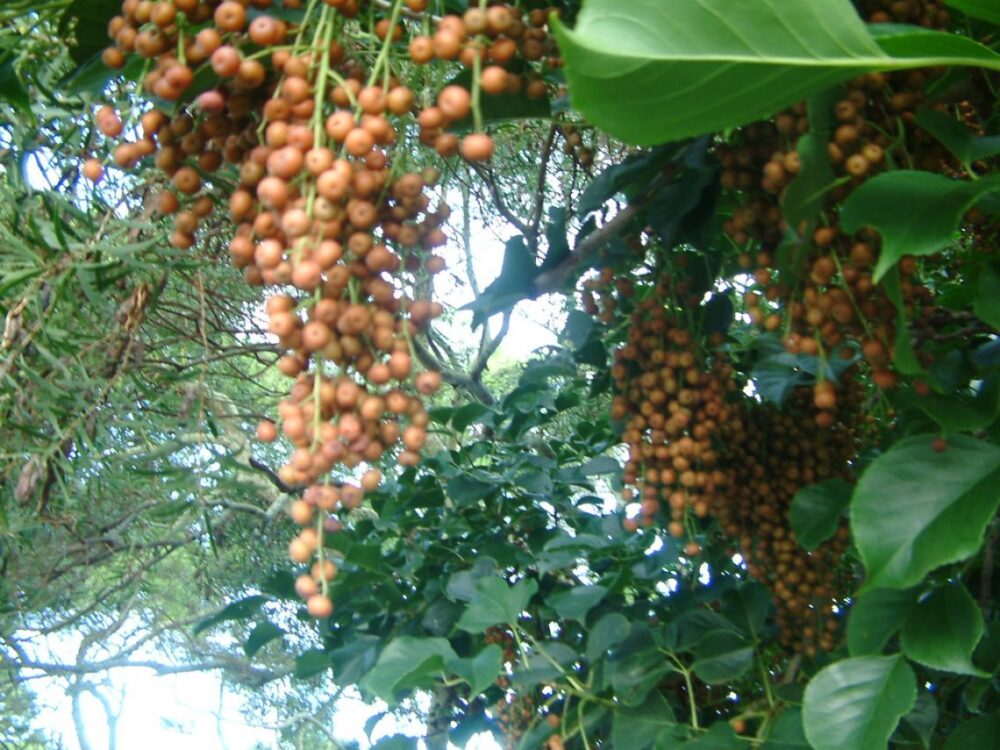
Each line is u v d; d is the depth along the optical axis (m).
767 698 0.56
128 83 0.49
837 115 0.38
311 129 0.33
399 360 0.34
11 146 0.57
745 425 0.60
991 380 0.38
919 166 0.40
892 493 0.36
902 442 0.37
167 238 0.58
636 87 0.26
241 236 0.35
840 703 0.39
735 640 0.57
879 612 0.40
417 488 0.75
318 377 0.34
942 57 0.28
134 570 1.37
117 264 0.53
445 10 0.46
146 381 0.69
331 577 0.34
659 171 0.55
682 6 0.25
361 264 0.34
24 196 0.55
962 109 0.49
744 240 0.49
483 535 0.78
